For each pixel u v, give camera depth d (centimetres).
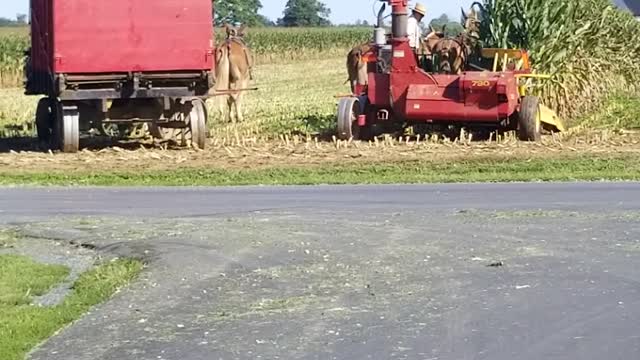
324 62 7138
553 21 2870
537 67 2855
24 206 1549
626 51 3388
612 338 806
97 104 2261
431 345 792
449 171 1906
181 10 2233
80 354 795
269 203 1543
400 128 2478
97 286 1016
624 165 1952
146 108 2320
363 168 1934
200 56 2253
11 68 5012
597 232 1241
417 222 1332
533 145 2230
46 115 2464
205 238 1238
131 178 1861
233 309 919
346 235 1245
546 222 1317
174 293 984
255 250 1165
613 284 980
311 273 1050
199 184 1791
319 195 1627
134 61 2219
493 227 1285
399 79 2353
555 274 1024
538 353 769
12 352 797
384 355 770
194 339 827
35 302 975
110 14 2197
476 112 2286
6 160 2080
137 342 822
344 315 887
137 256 1154
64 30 2181
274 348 796
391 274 1038
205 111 2295
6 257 1170
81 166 1998
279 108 3322
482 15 2912
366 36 8081
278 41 7544
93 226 1354
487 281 999
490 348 782
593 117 2895
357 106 2403
